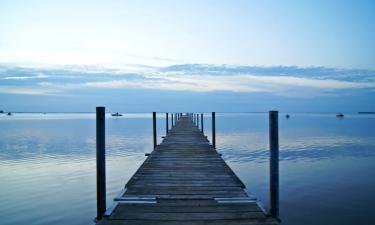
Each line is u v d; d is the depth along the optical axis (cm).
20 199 830
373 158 1563
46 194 880
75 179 1061
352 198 866
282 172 1212
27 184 991
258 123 6219
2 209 747
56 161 1414
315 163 1418
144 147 1992
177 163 715
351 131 3653
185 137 1302
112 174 1159
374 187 985
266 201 824
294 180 1079
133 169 1259
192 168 656
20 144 2108
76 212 731
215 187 496
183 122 2647
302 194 908
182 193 460
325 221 696
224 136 2864
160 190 477
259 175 1163
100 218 374
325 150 1875
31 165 1316
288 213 748
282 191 940
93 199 837
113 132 3344
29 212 728
